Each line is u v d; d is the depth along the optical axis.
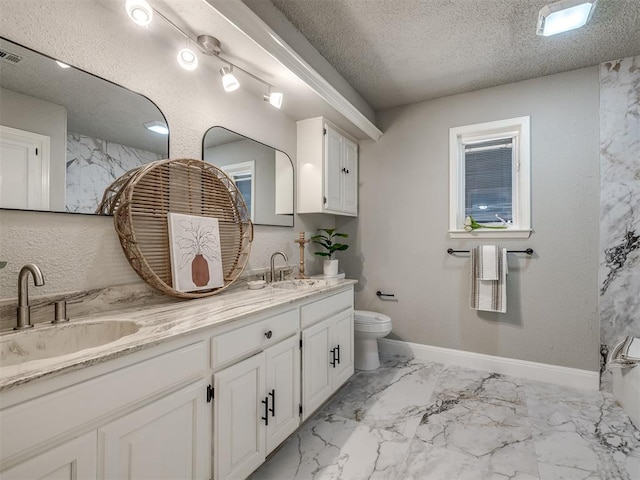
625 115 2.26
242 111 2.11
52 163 1.21
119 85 1.43
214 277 1.77
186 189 1.71
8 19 1.11
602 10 1.78
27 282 1.09
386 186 3.13
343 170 2.90
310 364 1.83
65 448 0.79
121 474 0.90
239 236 2.03
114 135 1.41
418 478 1.46
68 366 0.78
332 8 1.77
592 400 2.18
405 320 3.05
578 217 2.41
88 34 1.32
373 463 1.57
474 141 2.82
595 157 2.36
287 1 1.71
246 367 1.36
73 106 1.28
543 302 2.52
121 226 1.39
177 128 1.68
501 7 1.76
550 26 1.83
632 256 2.24
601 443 1.70
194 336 1.14
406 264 3.04
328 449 1.67
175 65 1.68
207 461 1.18
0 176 1.08
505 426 1.87
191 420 1.12
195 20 1.45
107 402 0.87
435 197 2.92
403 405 2.12
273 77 1.94
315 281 2.34
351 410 2.06
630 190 2.24
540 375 2.51
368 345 2.73
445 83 2.64
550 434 1.79
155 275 1.43
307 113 2.51
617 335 2.28
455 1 1.72
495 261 2.55
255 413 1.40
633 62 2.24
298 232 2.68
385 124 3.14
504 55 2.24
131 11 1.24
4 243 1.10
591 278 2.37
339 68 2.40
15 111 1.12
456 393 2.29
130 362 0.94
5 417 0.69
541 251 2.52
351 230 3.29
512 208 2.69
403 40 2.06
